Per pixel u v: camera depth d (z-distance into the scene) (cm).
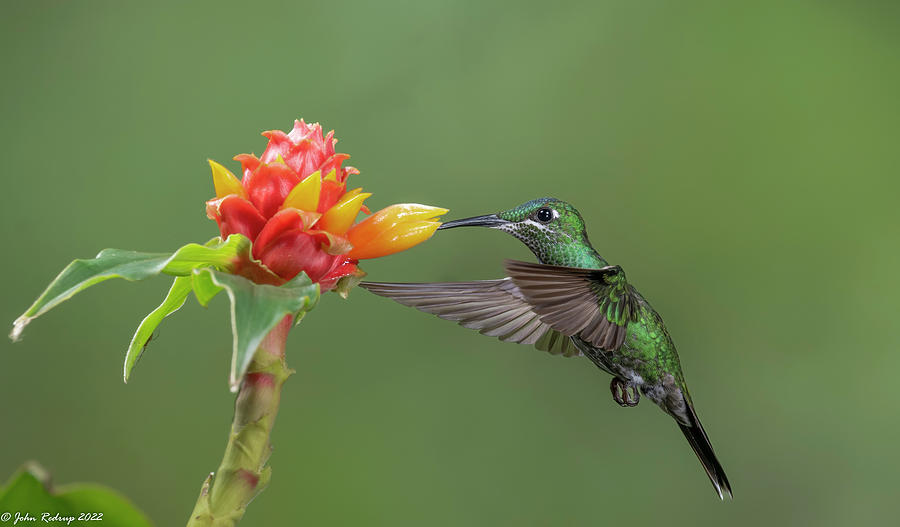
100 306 592
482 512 606
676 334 654
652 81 678
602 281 368
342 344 619
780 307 653
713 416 639
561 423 622
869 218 659
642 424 625
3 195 617
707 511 615
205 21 664
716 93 674
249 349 186
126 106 648
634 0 686
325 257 230
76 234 622
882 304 646
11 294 601
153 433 580
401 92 668
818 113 669
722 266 660
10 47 639
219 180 231
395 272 634
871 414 629
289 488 589
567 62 677
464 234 646
